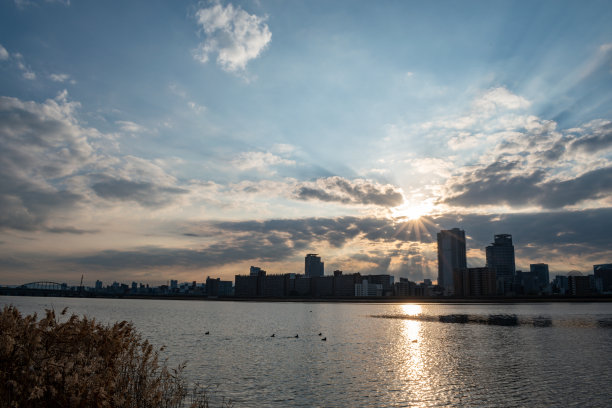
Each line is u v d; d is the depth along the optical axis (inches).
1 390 391.2
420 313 7775.6
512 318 5866.1
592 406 1256.8
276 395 1349.7
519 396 1369.3
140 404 486.0
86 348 475.8
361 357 2193.7
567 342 2891.2
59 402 410.9
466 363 2012.8
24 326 442.9
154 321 4810.5
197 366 1829.5
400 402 1295.5
